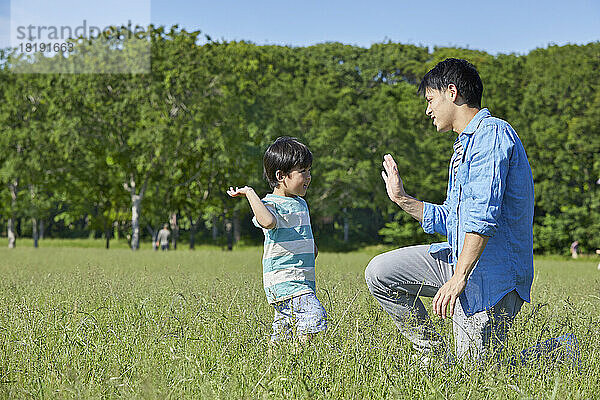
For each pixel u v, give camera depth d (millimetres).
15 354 3898
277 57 55312
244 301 5320
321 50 60375
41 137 38500
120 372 3461
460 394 3094
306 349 3629
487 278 4066
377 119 46344
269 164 4805
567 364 3734
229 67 39531
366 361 3596
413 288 4492
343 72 57625
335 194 47188
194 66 37625
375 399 3221
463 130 4250
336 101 48594
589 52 47562
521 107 47469
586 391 3354
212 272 10898
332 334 3951
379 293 4527
